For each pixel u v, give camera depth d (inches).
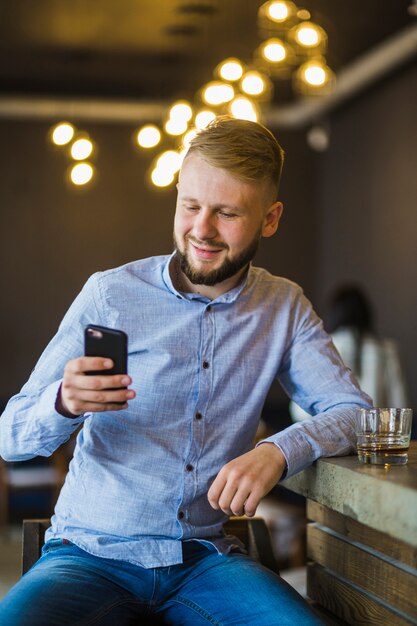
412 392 283.6
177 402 71.3
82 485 70.7
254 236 71.4
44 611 61.2
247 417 73.0
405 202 288.2
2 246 349.7
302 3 249.6
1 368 348.5
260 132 71.2
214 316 72.9
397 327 295.0
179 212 70.7
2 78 322.3
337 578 75.4
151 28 267.0
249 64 295.9
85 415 72.3
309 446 67.6
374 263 312.5
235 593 66.0
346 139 334.3
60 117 351.6
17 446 69.3
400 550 63.4
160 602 68.4
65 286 353.7
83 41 279.7
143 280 73.7
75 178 249.4
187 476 70.2
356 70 304.5
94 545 68.1
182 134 235.1
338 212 343.9
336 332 207.5
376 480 54.7
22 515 258.4
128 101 351.3
